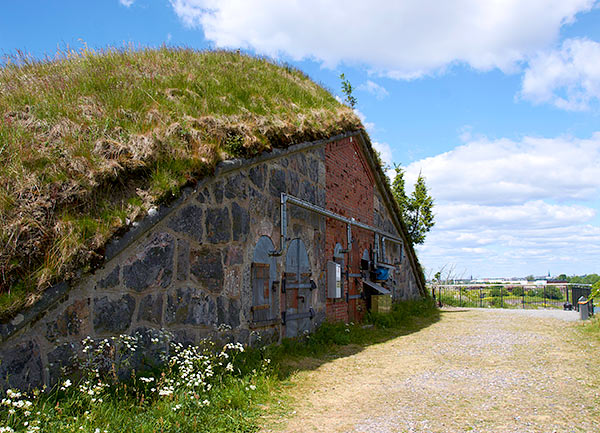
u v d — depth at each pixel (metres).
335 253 10.91
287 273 8.53
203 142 6.73
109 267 5.02
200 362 5.52
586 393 5.39
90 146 5.64
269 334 7.75
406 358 7.77
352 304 11.95
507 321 13.14
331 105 12.34
